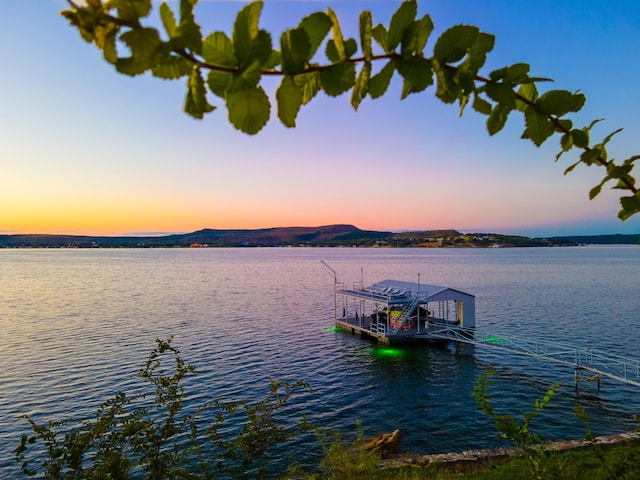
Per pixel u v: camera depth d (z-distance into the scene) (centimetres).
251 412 696
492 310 6053
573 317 5447
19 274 13262
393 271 13762
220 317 5731
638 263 17862
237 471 669
